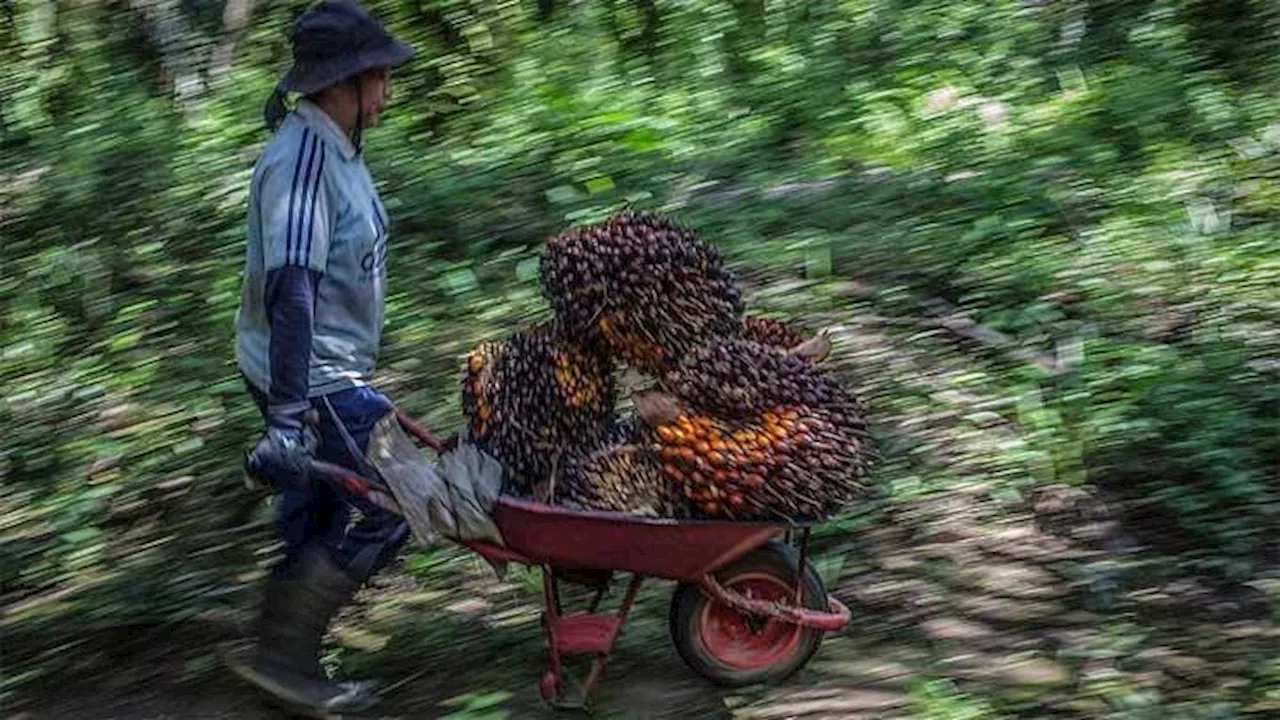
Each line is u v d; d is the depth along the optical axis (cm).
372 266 470
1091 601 535
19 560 587
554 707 485
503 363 471
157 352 716
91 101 997
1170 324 696
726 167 884
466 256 796
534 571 565
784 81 975
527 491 468
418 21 1084
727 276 465
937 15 1041
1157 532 572
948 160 871
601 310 454
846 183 850
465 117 978
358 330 469
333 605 482
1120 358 661
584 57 1041
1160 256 749
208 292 755
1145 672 492
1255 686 480
